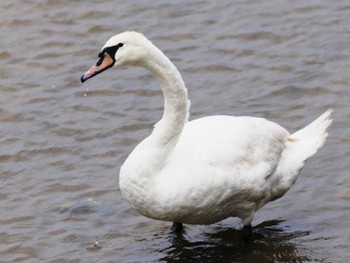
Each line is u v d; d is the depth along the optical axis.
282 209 12.91
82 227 12.70
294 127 15.09
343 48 17.25
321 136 12.58
